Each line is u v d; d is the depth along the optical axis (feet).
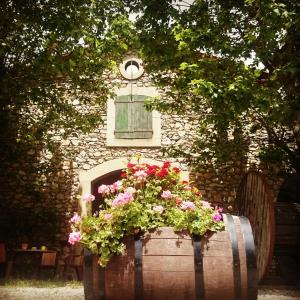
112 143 30.12
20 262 27.43
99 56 21.91
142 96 31.01
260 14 16.72
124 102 30.91
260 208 18.84
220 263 10.43
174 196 12.55
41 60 20.43
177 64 21.42
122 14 22.56
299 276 22.99
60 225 28.73
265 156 25.04
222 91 16.89
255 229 19.26
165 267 10.37
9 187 29.40
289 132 29.07
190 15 20.38
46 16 19.42
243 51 18.37
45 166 28.60
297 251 19.89
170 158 29.89
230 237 10.80
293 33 17.38
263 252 17.84
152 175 13.44
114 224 10.87
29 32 20.67
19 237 27.99
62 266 27.37
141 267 10.36
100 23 21.62
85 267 10.55
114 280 10.34
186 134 30.40
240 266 10.44
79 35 20.33
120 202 11.09
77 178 29.55
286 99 19.07
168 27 20.89
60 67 20.45
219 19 19.63
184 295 10.28
